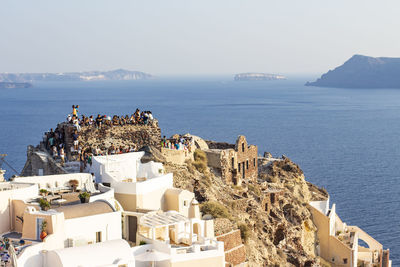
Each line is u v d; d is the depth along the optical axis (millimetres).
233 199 90750
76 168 78312
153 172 76375
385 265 113000
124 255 52531
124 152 83812
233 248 73125
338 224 112562
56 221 53062
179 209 69562
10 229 57938
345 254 102250
